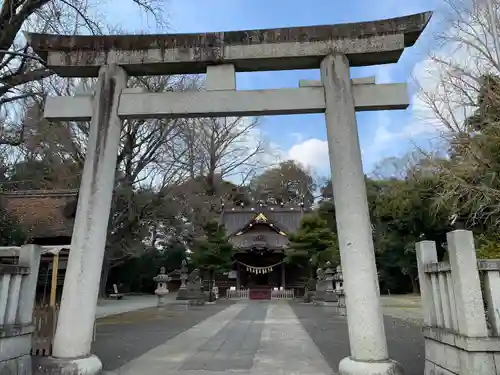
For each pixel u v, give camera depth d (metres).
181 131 23.53
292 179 49.69
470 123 11.35
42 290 12.53
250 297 30.67
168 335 9.77
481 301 3.77
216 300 27.48
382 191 28.23
